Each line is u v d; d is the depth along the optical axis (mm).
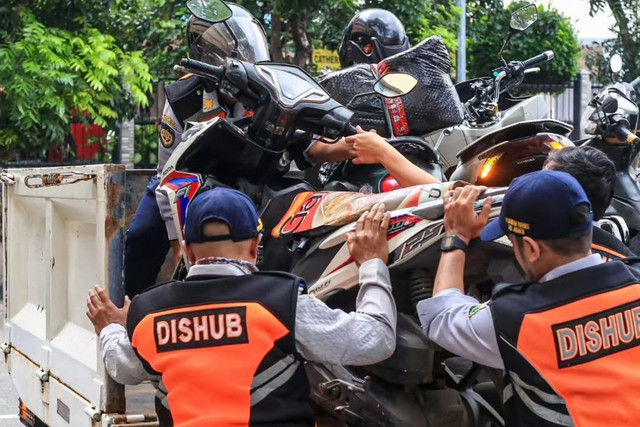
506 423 2795
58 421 4504
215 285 2850
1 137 12562
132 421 3816
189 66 3779
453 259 3047
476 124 6137
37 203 4996
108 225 3900
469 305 2838
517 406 2668
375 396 3367
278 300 2803
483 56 16469
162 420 3018
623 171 5816
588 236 2645
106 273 3902
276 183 4180
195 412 2730
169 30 12602
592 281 2592
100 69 12453
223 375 2738
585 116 5914
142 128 17688
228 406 2721
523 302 2617
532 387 2568
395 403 3393
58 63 12023
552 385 2525
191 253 3014
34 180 4906
